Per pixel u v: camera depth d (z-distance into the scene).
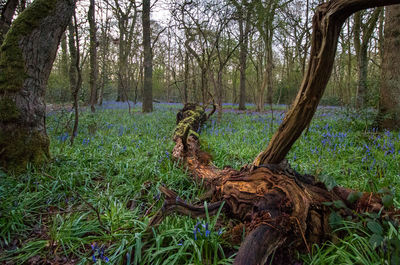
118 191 3.24
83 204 2.94
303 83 1.98
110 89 27.53
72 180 3.41
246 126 8.59
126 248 2.01
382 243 1.62
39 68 3.71
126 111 14.11
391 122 7.23
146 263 1.97
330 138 6.06
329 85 28.66
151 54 13.51
